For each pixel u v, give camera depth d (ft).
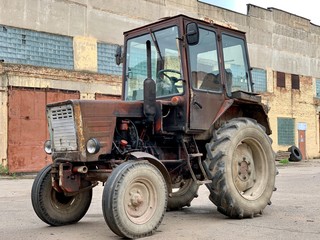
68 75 63.62
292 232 18.80
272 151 24.17
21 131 59.06
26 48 60.95
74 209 21.66
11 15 59.77
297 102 102.78
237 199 21.70
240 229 19.52
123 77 24.52
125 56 24.59
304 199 29.43
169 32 22.44
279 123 98.48
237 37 24.93
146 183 18.66
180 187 25.49
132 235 17.84
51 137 20.24
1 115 57.62
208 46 23.02
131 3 72.74
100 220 22.66
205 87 22.49
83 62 66.18
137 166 18.37
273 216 22.81
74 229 20.24
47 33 62.95
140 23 73.82
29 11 61.36
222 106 23.09
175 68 21.99
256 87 94.99
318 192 33.65
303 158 102.73
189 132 21.62
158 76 22.59
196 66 22.22
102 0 69.05
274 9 99.76
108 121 19.74
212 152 21.66
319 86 109.40
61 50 64.23
